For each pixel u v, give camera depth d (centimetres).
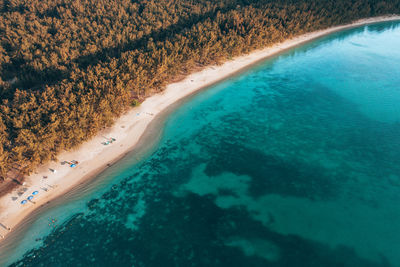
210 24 13775
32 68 9631
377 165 6638
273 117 8875
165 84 10206
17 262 4669
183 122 8681
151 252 4831
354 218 5300
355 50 14612
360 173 6412
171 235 5128
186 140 7856
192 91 10431
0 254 4759
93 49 10775
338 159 6900
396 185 6031
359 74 11612
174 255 4769
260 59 13650
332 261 4541
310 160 6919
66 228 5250
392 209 5453
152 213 5591
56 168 6462
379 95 9819
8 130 6394
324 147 7362
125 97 8275
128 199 5916
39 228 5212
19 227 5200
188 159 7112
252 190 6094
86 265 4650
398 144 7312
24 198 5716
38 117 6531
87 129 7012
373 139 7575
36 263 4669
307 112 9056
